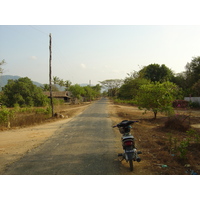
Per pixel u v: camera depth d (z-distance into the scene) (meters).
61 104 42.62
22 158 5.54
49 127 11.43
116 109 24.83
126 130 4.93
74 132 9.50
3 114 12.63
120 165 4.72
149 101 12.55
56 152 6.08
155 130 9.21
